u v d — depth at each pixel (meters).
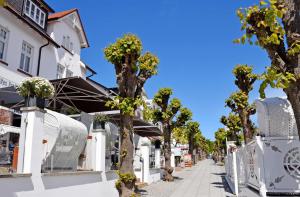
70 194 9.84
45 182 8.65
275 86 4.82
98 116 12.75
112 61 11.94
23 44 17.12
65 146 10.54
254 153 10.72
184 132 51.16
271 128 9.80
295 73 4.68
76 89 13.24
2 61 15.00
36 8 18.58
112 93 13.85
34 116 8.40
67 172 9.70
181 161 46.56
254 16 5.57
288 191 9.27
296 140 9.52
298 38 4.74
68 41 22.27
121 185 11.50
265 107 9.95
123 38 11.83
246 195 10.89
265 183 9.44
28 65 17.52
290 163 9.44
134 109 11.81
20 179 7.70
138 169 20.66
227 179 21.84
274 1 5.09
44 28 19.27
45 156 9.70
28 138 8.29
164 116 23.45
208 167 45.56
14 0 16.55
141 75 12.43
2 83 14.91
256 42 5.65
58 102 14.70
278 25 5.23
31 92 8.60
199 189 18.20
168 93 23.78
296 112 4.66
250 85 17.47
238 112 17.05
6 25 15.56
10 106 12.46
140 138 23.41
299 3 4.88
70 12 21.97
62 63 20.98
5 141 11.08
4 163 10.11
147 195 15.64
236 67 17.69
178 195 15.80
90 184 11.22
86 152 12.49
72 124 10.95
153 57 12.53
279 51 5.16
